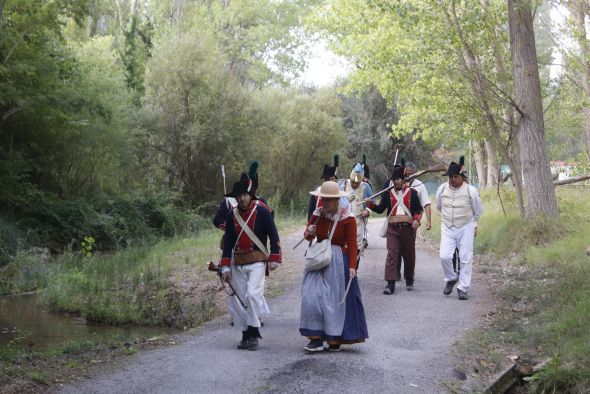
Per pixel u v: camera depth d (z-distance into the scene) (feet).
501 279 40.47
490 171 85.92
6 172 69.00
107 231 75.20
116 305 36.45
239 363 23.29
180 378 21.71
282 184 125.08
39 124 73.82
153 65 102.32
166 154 102.12
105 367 23.43
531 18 52.80
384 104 146.20
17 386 21.22
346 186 45.50
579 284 33.27
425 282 40.29
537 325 28.22
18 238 62.59
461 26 57.06
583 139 91.04
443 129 70.33
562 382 21.65
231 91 103.14
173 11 142.31
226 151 101.35
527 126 52.29
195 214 95.14
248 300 25.12
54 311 38.50
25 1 67.31
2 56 67.92
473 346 25.64
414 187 37.70
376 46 73.10
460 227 35.42
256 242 25.44
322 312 24.26
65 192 80.74
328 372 22.00
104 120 80.12
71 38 111.96
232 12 140.77
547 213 51.26
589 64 69.10
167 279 45.52
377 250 55.31
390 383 21.16
